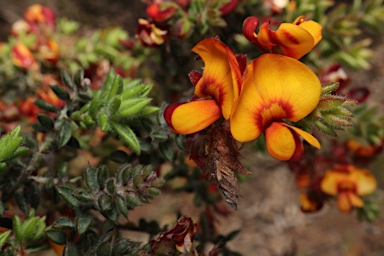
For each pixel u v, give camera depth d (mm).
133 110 154
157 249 151
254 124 138
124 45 221
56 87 167
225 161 141
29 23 232
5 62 229
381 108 340
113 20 340
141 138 168
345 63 218
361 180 206
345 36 212
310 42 135
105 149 206
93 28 339
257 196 356
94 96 166
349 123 140
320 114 141
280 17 203
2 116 214
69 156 192
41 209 176
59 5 344
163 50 203
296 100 138
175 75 206
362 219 228
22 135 169
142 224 185
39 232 159
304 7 200
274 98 138
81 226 153
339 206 205
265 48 142
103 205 149
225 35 192
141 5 333
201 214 192
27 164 172
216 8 181
